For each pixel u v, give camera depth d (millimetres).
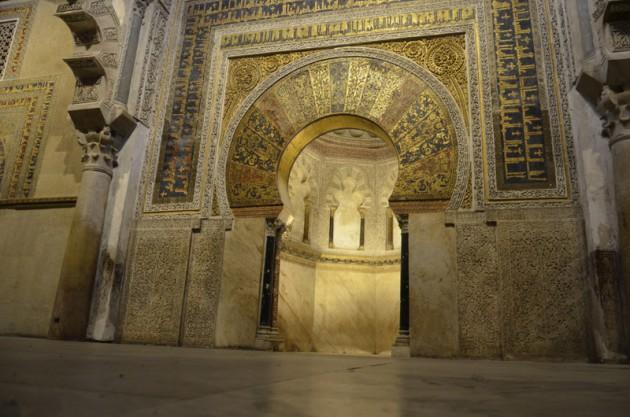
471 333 6141
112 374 1818
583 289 5934
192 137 8055
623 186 5547
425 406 1333
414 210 6809
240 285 7145
